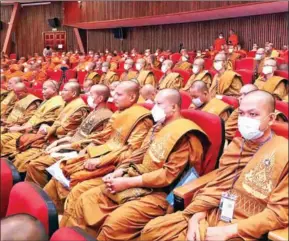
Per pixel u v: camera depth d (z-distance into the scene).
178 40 12.60
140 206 2.20
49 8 16.52
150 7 11.38
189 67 8.52
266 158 1.78
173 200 2.17
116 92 3.04
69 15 15.12
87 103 4.01
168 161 2.29
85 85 5.22
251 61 6.82
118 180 2.31
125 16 12.30
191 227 1.87
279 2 8.42
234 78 5.60
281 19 10.12
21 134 4.17
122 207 2.22
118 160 2.75
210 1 9.61
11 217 1.10
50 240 1.17
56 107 4.21
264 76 4.05
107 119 3.42
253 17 10.78
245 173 1.84
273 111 1.83
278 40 10.22
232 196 1.85
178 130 2.28
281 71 2.69
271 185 1.73
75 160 2.88
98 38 14.74
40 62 12.51
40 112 4.30
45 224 1.30
